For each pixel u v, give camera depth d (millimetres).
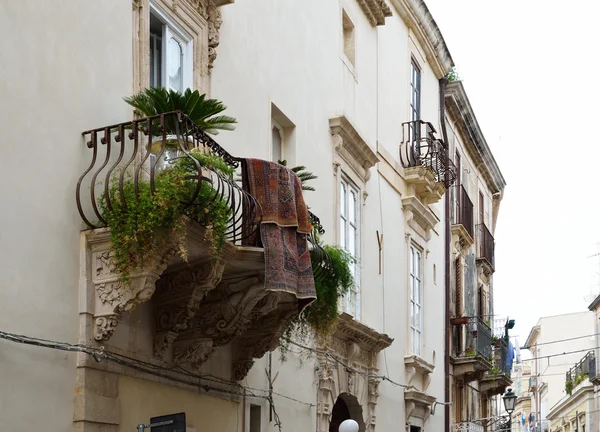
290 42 14203
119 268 8430
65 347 8188
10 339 7633
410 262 19906
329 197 15273
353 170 16578
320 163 15047
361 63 17656
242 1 12633
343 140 15883
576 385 55469
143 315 9484
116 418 8867
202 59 11250
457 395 25891
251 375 12086
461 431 24938
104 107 9141
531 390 83938
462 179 28719
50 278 8203
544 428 73562
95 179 8656
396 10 20297
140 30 9945
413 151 20297
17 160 7965
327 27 15883
